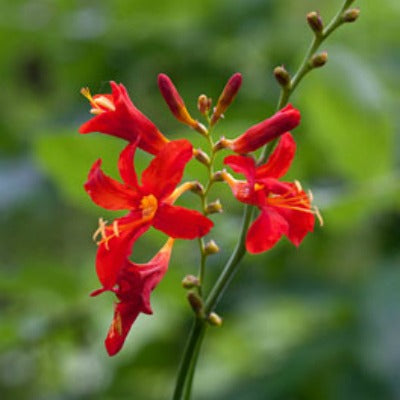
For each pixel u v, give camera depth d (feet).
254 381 22.59
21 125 29.01
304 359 22.07
